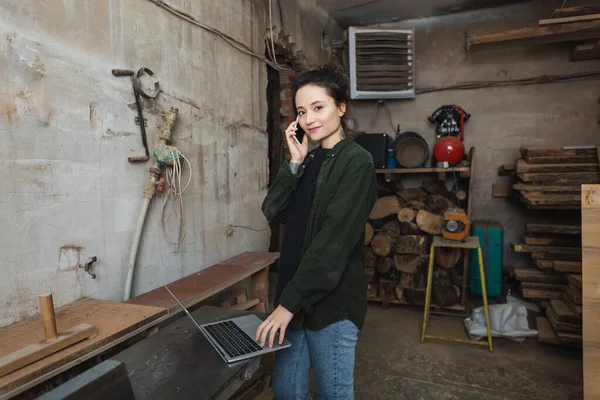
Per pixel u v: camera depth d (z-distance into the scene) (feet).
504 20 12.41
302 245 3.84
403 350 8.77
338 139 3.98
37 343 3.14
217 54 7.11
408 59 12.76
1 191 3.68
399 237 10.94
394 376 7.66
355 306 3.78
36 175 3.99
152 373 3.43
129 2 5.10
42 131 4.03
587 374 5.59
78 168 4.44
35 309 4.00
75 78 4.37
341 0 11.82
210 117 6.90
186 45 6.24
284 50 10.24
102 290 4.78
